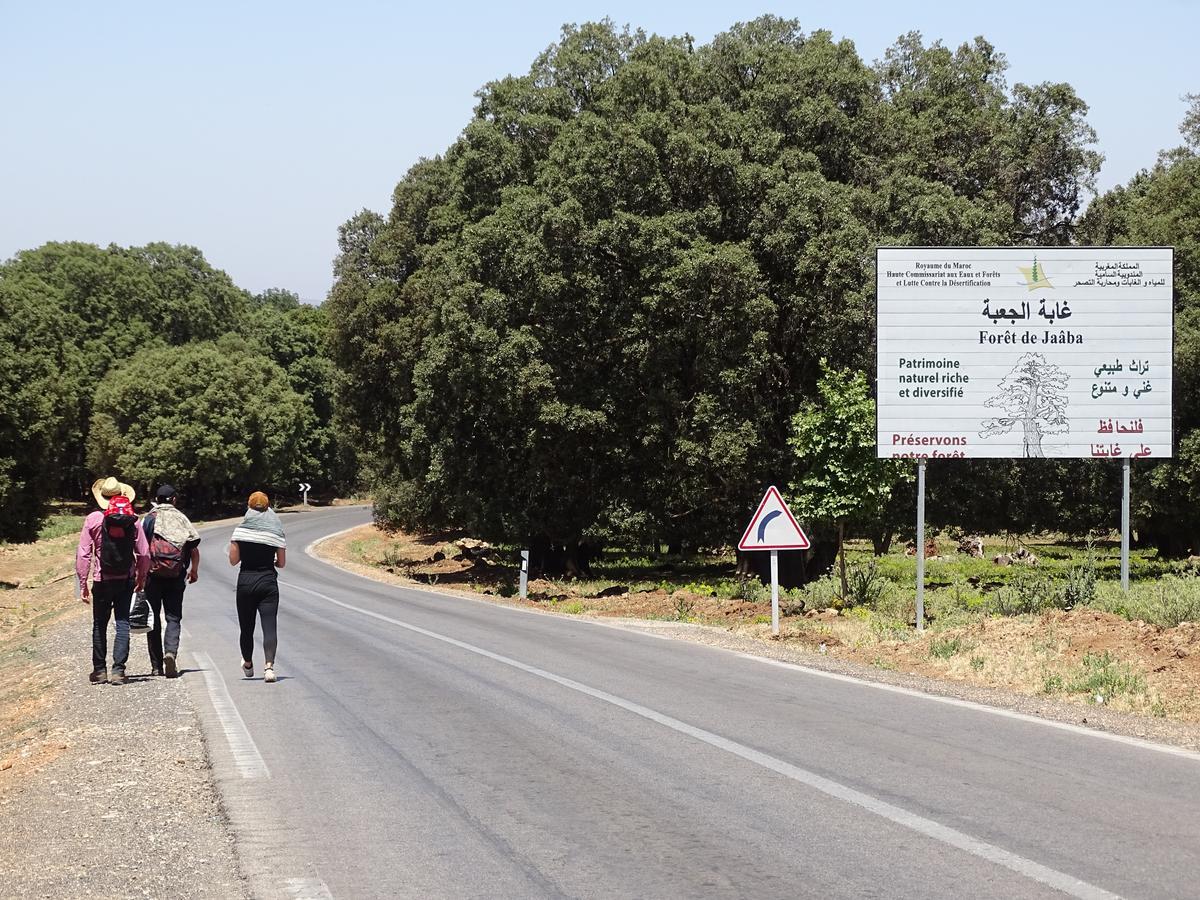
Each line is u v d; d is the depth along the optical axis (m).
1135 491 36.44
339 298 48.62
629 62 35.38
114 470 86.12
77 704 10.91
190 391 87.19
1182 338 33.03
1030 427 17.27
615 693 11.15
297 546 57.53
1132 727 9.38
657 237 30.50
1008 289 17.31
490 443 38.41
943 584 31.47
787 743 8.69
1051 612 14.97
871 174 33.22
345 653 14.57
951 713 9.99
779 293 31.14
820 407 28.94
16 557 59.66
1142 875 5.46
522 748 8.57
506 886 5.40
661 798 7.07
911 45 38.69
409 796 7.15
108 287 103.81
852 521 22.20
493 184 39.84
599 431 33.62
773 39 38.16
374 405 49.09
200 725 9.48
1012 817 6.54
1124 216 37.69
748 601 22.70
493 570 44.78
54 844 6.23
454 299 34.69
